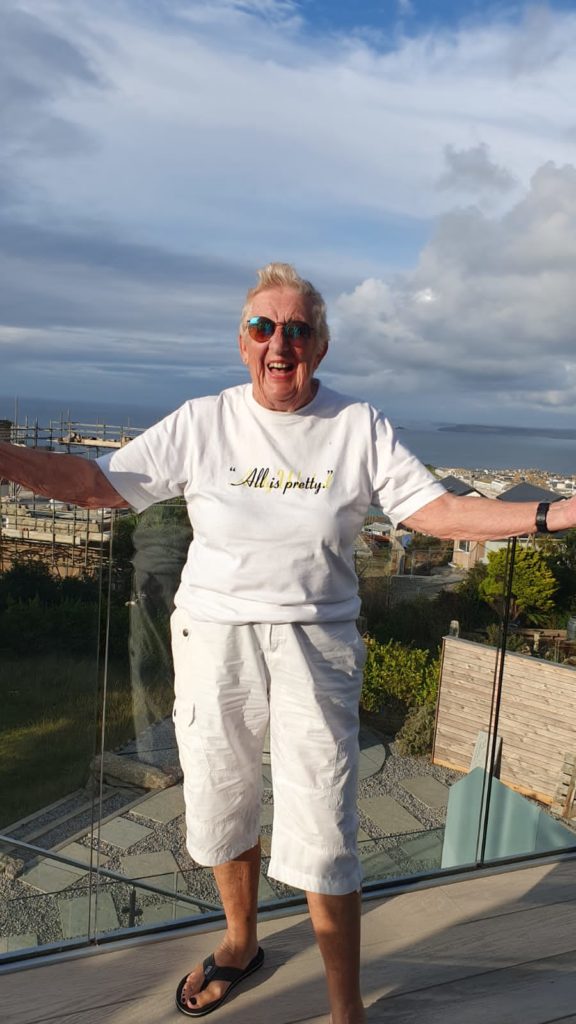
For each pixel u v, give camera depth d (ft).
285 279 4.58
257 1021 5.04
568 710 7.13
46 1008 5.03
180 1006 5.08
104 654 5.75
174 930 5.93
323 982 5.43
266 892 6.40
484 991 5.45
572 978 5.64
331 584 4.74
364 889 6.56
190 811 5.08
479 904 6.49
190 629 4.87
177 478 4.88
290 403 4.66
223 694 4.80
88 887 5.80
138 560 5.76
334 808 4.74
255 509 4.64
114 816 5.90
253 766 5.07
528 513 4.65
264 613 4.62
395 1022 5.10
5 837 5.75
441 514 4.78
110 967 5.49
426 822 6.91
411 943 5.94
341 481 4.72
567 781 7.34
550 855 7.32
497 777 7.16
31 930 5.65
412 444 4.98
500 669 7.01
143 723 5.95
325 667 4.72
